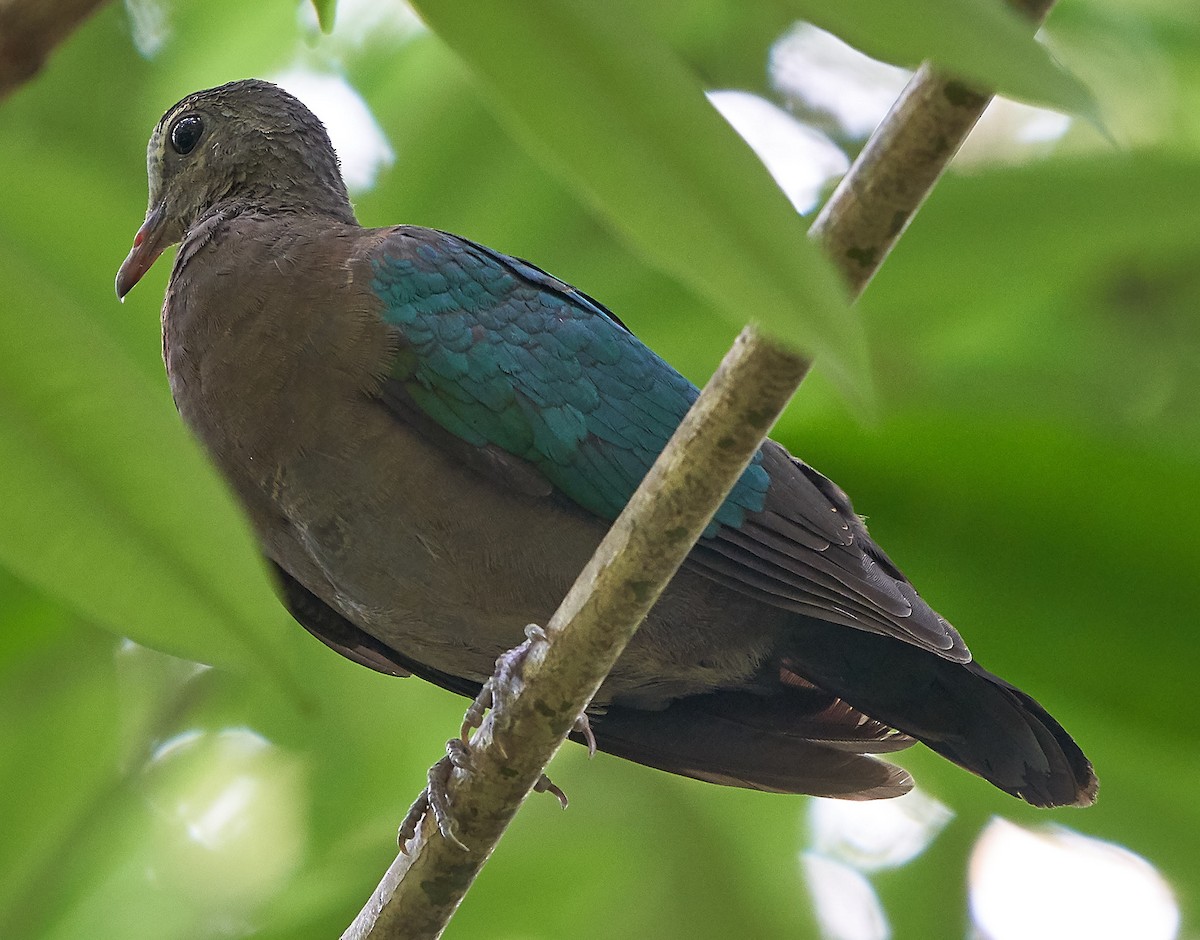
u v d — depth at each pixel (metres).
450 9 2.84
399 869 6.79
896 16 2.74
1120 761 8.56
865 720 8.77
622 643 5.98
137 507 2.99
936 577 7.64
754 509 7.85
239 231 8.42
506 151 10.06
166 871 11.41
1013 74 2.70
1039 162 8.78
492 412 7.84
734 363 5.32
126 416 3.01
